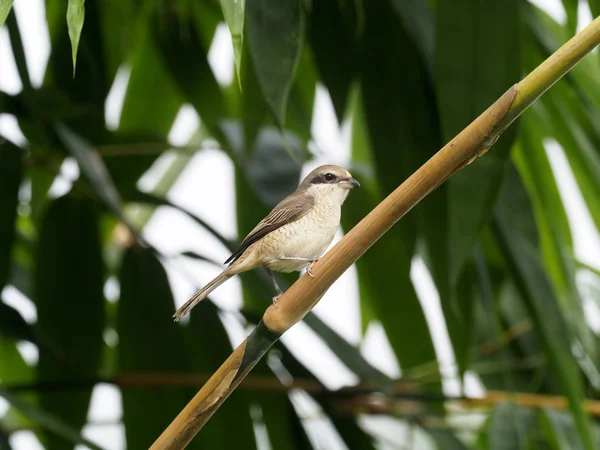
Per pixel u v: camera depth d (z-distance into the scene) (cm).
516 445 714
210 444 721
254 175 717
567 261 723
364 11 715
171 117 739
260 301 727
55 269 724
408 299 727
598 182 723
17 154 719
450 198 702
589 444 711
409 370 727
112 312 733
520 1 701
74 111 723
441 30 702
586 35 686
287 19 697
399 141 714
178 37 730
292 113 729
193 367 721
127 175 725
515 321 730
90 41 729
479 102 701
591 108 717
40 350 723
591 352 722
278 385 720
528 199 716
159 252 721
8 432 722
